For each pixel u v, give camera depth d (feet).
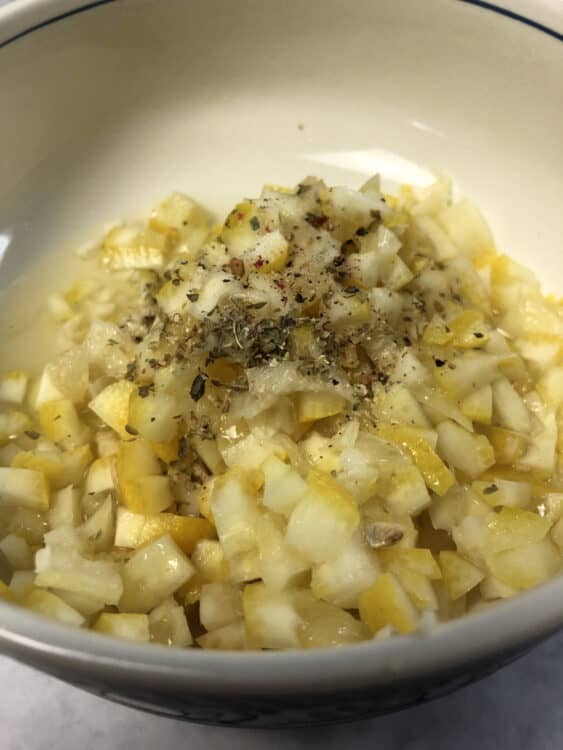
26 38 0.58
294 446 0.48
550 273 0.60
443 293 0.57
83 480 0.52
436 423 0.50
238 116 0.68
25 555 0.47
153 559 0.44
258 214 0.56
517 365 0.54
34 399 0.56
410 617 0.38
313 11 0.61
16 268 0.63
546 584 0.29
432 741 0.43
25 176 0.64
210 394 0.49
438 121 0.64
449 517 0.47
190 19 0.62
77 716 0.44
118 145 0.67
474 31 0.58
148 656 0.28
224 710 0.32
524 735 0.43
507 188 0.62
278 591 0.42
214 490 0.45
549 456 0.50
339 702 0.30
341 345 0.51
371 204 0.57
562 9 0.53
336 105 0.67
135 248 0.63
